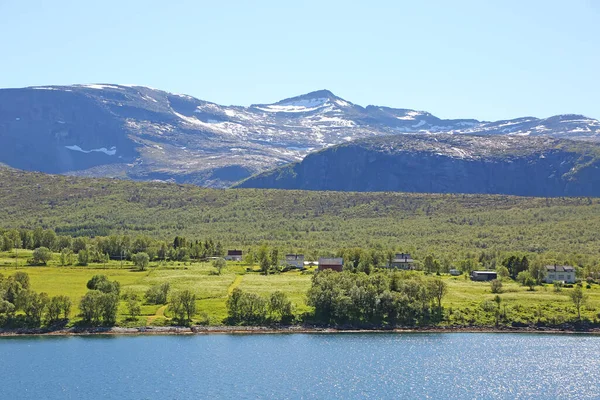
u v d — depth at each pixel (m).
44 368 199.12
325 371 198.38
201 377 192.12
